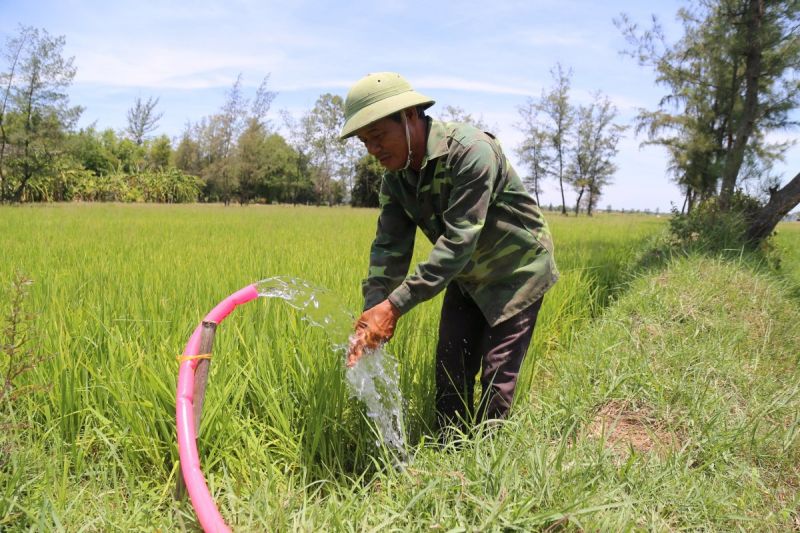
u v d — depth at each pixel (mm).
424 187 2646
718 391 3686
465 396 3137
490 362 2912
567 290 5609
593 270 7336
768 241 10055
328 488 2600
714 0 11734
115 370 2986
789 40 10820
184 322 3631
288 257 6980
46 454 2777
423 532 2170
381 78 2459
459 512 2203
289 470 2834
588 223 21391
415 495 2312
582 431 2969
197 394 2199
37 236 9656
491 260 2824
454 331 3104
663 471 2662
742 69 15945
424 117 2617
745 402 3660
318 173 53531
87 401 2908
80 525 2281
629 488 2541
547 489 2299
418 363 3449
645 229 17719
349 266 6262
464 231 2484
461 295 3090
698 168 19156
